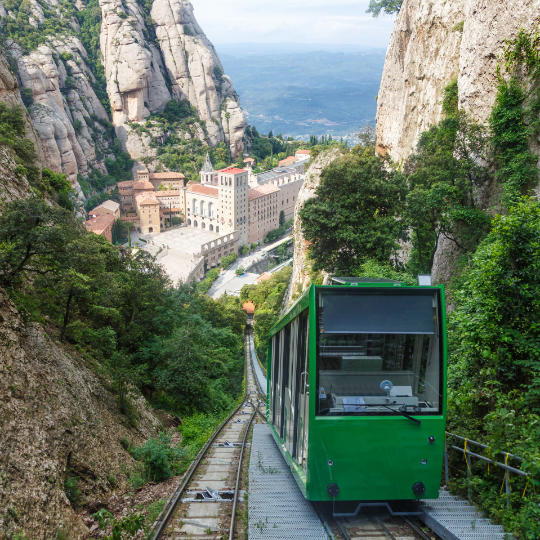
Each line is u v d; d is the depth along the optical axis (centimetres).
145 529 1156
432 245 3459
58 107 19062
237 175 18475
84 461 1548
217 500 1344
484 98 3077
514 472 998
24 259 1798
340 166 3538
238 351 6756
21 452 1273
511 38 2800
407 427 1018
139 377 2806
